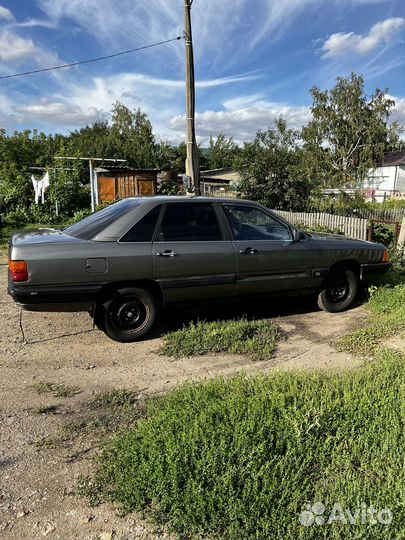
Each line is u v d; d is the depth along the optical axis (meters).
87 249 4.45
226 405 2.97
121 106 53.62
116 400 3.52
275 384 3.35
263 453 2.50
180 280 4.85
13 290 4.27
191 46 11.04
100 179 18.78
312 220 13.30
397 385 3.35
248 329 4.95
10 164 21.62
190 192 11.46
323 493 2.32
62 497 2.44
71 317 5.65
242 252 5.14
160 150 46.94
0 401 3.52
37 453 2.84
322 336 5.01
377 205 27.31
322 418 2.84
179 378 3.96
